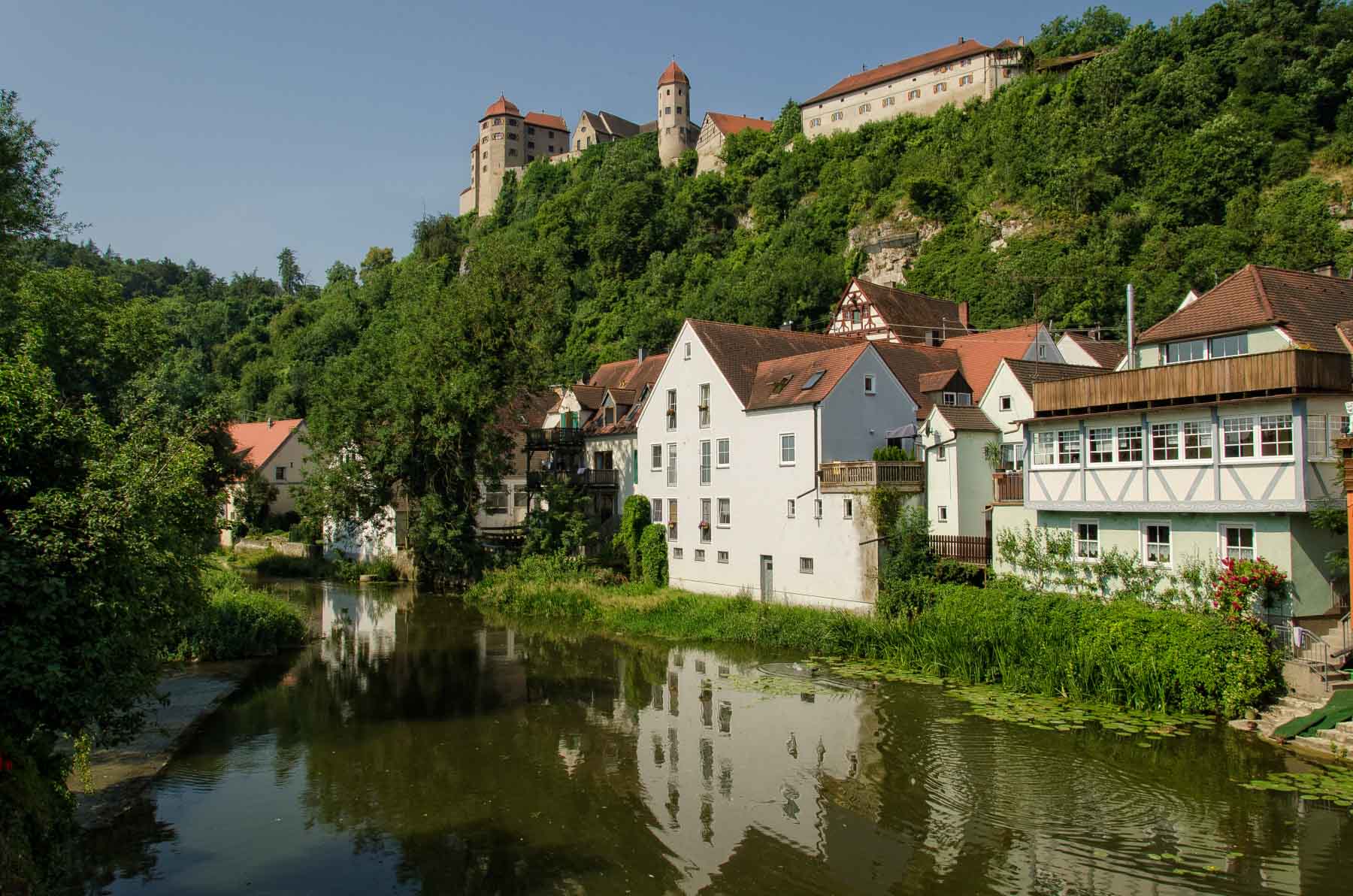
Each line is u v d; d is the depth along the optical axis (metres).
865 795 16.11
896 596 28.70
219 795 16.42
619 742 19.41
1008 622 24.00
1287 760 17.09
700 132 137.00
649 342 80.69
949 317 60.69
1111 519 24.91
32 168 24.31
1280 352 20.16
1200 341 25.56
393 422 45.94
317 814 15.48
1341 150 69.75
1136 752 17.83
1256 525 21.25
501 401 45.34
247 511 55.59
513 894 12.52
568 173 137.38
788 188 108.06
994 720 20.30
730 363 38.38
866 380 34.06
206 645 28.16
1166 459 23.23
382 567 49.78
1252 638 19.84
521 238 116.12
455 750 18.97
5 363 11.98
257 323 113.62
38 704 10.86
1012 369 31.72
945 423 31.31
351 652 29.41
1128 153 79.12
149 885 12.82
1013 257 76.19
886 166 100.00
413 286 61.31
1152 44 89.56
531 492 48.31
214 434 44.81
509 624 35.03
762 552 35.19
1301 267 57.31
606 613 35.25
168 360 50.03
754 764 17.89
